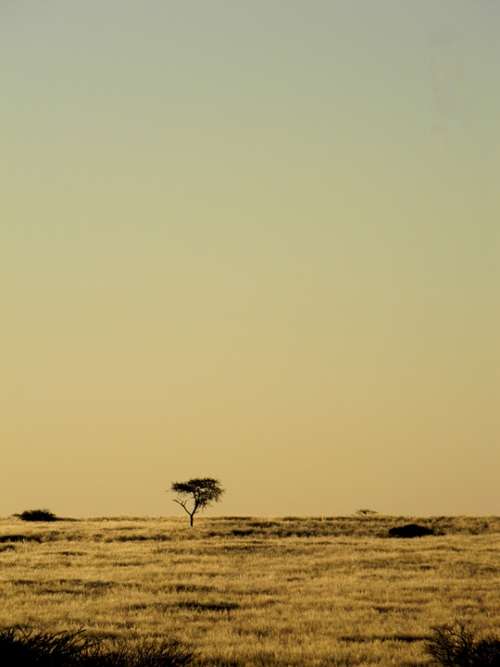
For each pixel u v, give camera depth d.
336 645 47.47
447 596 66.69
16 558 94.12
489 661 40.12
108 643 44.75
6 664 33.50
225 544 108.62
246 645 46.72
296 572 82.81
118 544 111.81
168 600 63.88
